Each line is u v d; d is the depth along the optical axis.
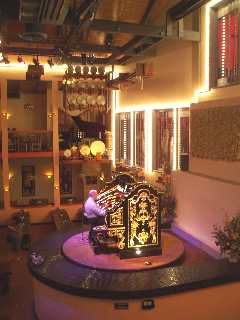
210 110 7.29
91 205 7.32
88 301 5.23
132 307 5.09
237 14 6.76
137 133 11.19
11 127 12.49
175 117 9.00
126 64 10.52
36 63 9.06
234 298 5.47
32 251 7.04
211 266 5.71
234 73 6.91
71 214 11.80
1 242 8.41
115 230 6.82
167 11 6.79
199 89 7.91
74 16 5.35
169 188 8.98
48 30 7.39
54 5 4.61
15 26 7.12
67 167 12.76
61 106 12.16
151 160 10.20
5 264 7.08
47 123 12.12
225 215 6.69
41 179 12.63
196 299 5.27
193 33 7.63
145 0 5.97
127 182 8.09
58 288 5.45
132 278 5.41
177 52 8.73
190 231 8.06
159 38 7.48
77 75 9.71
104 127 12.88
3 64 10.88
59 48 8.30
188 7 6.23
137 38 7.53
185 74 8.43
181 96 8.66
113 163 12.60
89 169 12.77
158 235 6.82
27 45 8.80
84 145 11.86
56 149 11.61
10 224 11.07
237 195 6.33
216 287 5.35
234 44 6.88
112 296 5.07
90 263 6.31
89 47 8.46
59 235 7.99
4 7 4.98
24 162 12.45
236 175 6.64
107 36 7.93
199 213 7.66
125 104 11.98
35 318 6.06
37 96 12.64
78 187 12.86
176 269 5.63
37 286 5.99
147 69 9.61
